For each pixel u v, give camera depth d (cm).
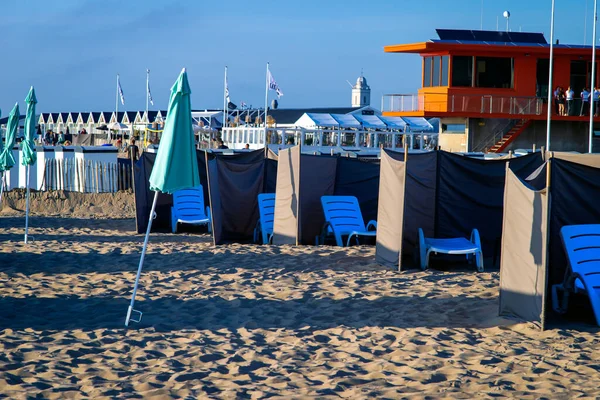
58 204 3006
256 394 728
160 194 2238
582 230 1064
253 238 1973
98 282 1358
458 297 1200
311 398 712
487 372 802
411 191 1612
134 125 7438
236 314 1100
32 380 770
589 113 4391
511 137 4453
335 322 1045
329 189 1898
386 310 1114
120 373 800
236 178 1986
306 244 1870
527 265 1005
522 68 4412
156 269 1500
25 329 992
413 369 812
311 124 5666
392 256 1481
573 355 854
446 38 4472
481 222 1673
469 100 4369
